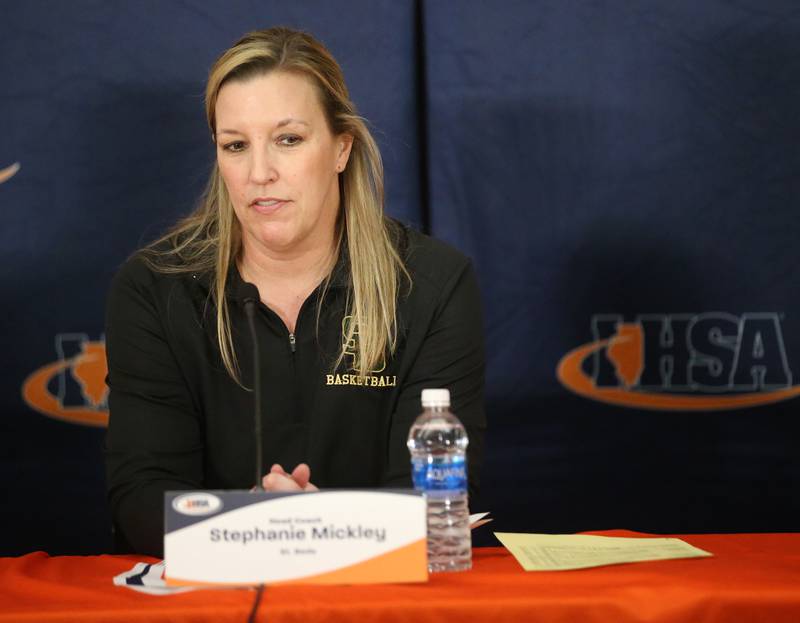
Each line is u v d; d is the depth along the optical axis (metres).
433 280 7.63
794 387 10.61
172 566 4.83
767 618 4.53
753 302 10.64
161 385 7.34
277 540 4.82
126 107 10.57
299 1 10.62
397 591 4.68
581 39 10.59
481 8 10.57
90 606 4.60
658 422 10.64
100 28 10.56
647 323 10.62
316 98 7.11
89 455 10.56
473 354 7.62
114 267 10.58
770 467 10.60
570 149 10.61
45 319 10.54
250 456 7.38
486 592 4.67
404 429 7.33
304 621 4.44
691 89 10.61
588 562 5.29
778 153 10.62
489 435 10.65
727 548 5.82
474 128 10.59
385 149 10.66
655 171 10.62
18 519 10.53
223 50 10.59
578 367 10.65
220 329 7.32
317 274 7.55
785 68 10.60
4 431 10.52
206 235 7.84
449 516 5.48
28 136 10.52
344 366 7.44
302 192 7.02
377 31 10.63
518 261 10.64
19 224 10.53
